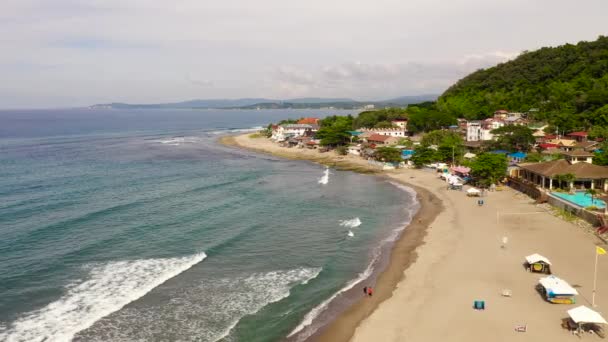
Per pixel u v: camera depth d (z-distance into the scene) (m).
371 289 42.03
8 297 40.31
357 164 122.44
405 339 33.00
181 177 102.31
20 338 33.66
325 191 87.38
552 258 46.88
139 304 39.22
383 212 70.81
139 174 105.94
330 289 42.53
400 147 127.94
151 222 64.00
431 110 179.50
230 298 40.62
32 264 47.91
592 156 79.38
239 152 156.38
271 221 65.50
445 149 110.94
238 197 81.19
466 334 33.06
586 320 31.42
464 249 51.22
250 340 33.81
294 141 171.00
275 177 103.75
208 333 34.72
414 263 48.12
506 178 85.62
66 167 115.75
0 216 66.00
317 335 34.34
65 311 37.81
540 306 36.84
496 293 39.62
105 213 68.50
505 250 50.12
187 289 42.38
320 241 56.66
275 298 40.62
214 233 59.44
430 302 38.62
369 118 187.88
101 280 43.97
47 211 69.31
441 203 74.81
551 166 73.75
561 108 141.75
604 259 46.09
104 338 33.91
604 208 57.56
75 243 54.66
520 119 144.88
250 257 51.00
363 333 34.28
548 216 62.44
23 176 101.00
